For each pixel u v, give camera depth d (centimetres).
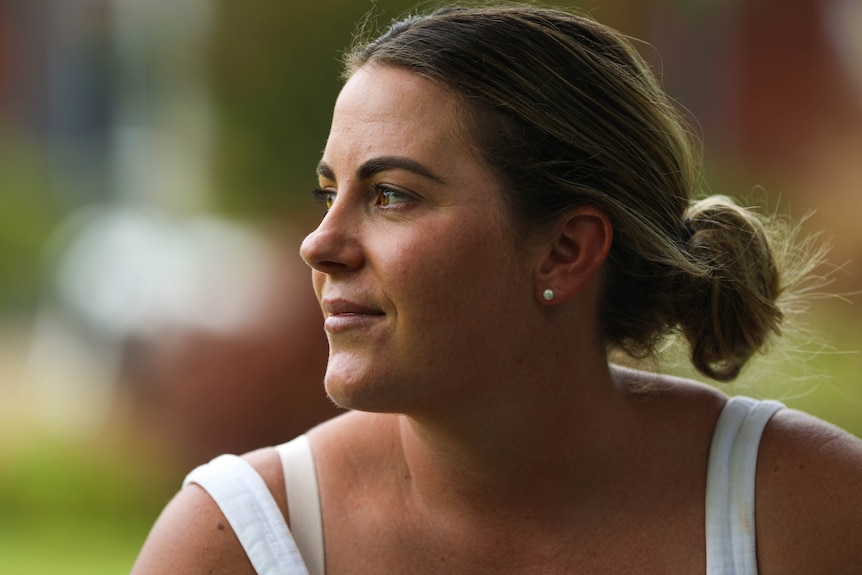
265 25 2591
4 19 5522
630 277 645
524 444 609
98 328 2650
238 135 2619
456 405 594
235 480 625
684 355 717
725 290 665
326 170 605
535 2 679
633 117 624
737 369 693
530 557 615
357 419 657
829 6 3325
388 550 619
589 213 608
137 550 2033
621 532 619
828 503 617
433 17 609
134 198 4822
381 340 580
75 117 5459
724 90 3300
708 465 630
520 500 614
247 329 2256
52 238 4794
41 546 2056
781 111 3306
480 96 586
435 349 579
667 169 641
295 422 2214
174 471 2286
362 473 638
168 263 2588
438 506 620
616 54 638
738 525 614
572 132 602
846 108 3297
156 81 4731
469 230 580
